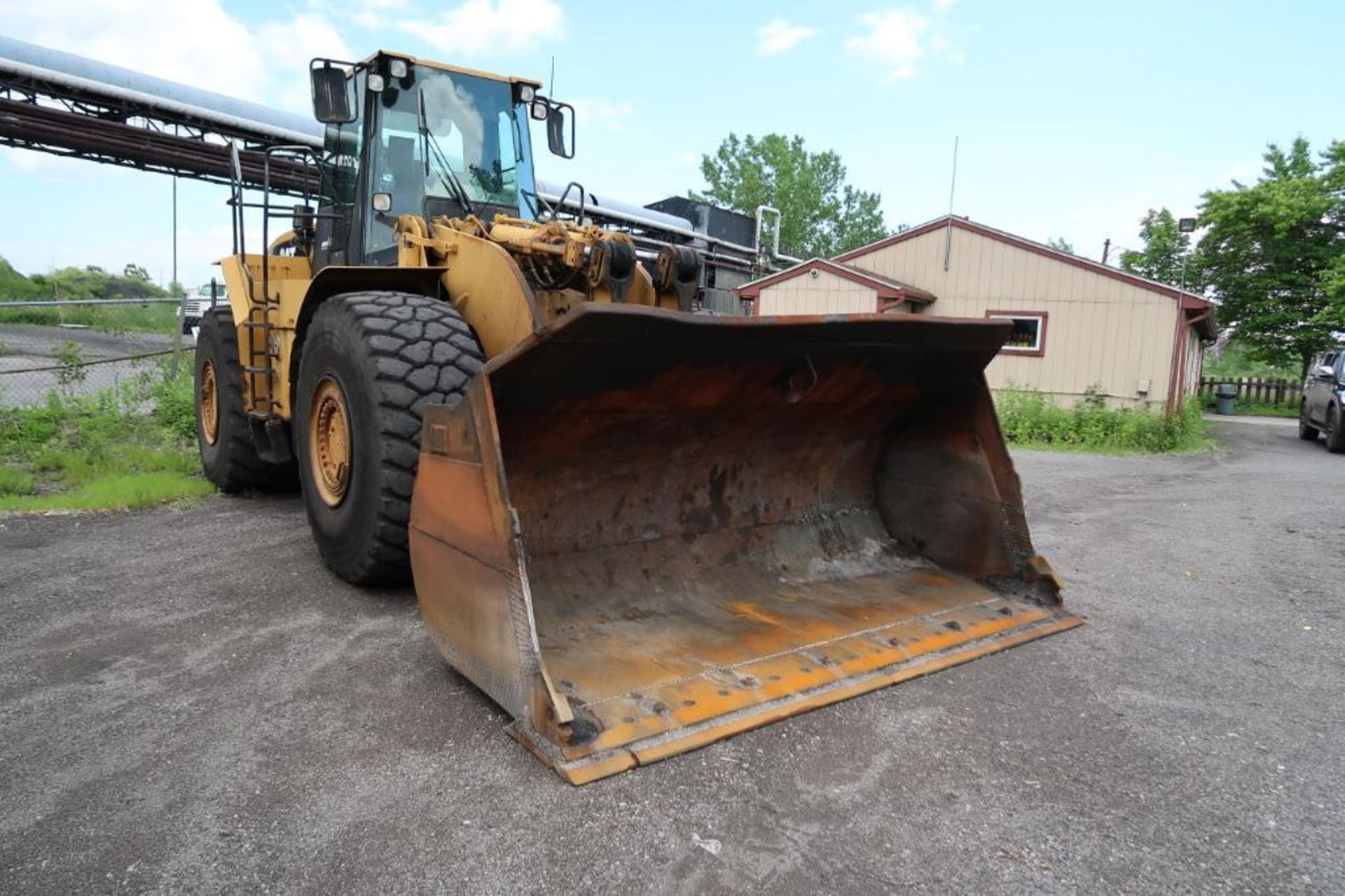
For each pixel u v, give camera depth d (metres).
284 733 2.85
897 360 3.93
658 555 3.83
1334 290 22.34
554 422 3.28
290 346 5.27
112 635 3.73
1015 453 12.32
